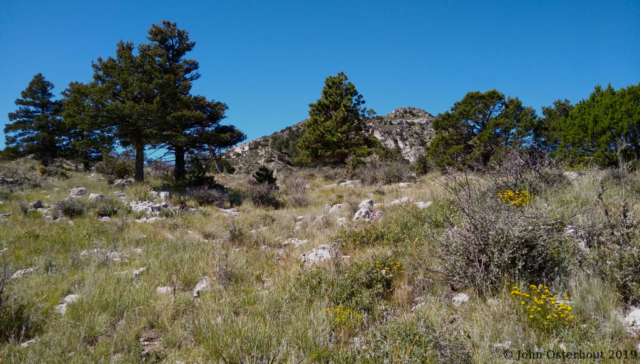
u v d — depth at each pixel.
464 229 4.74
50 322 4.20
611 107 15.01
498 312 3.57
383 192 16.28
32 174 21.55
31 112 35.56
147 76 18.56
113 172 23.23
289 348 3.40
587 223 4.49
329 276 5.04
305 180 25.41
